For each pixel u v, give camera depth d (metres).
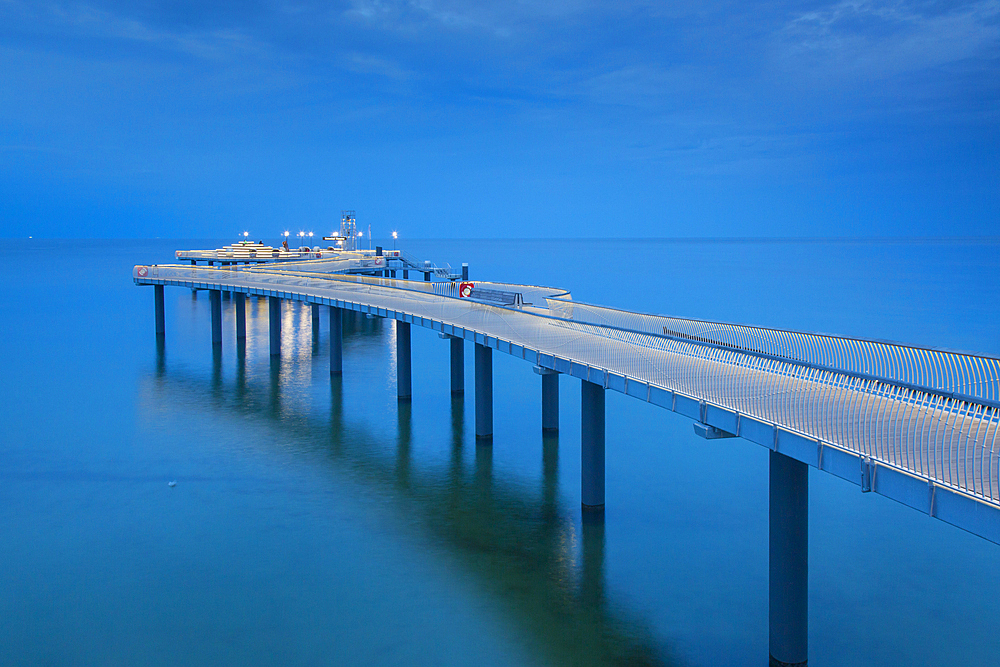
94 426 27.92
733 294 79.56
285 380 36.50
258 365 40.56
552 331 23.20
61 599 15.30
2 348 45.91
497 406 31.62
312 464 23.70
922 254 199.50
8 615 14.69
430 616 14.68
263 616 14.68
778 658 12.93
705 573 16.36
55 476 22.50
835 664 12.93
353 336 52.59
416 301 33.22
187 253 72.88
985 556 17.08
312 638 13.93
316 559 17.11
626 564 16.78
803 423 11.64
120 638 13.91
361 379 36.81
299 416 29.55
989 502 8.09
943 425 11.55
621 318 27.59
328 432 27.30
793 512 12.54
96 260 167.62
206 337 51.06
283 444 25.78
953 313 61.75
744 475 22.69
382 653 13.48
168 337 50.94
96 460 23.98
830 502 20.61
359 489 21.50
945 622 14.25
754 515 19.52
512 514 19.70
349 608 15.00
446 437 26.75
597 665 13.09
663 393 14.48
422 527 18.88
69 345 47.22
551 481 22.17
